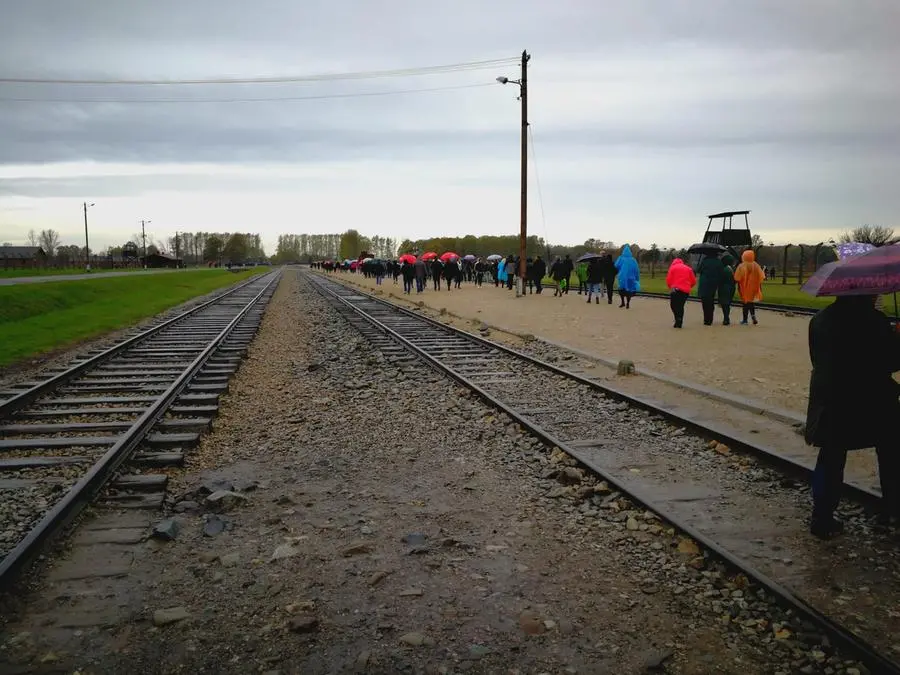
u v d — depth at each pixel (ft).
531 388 35.94
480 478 21.56
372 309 94.58
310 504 19.19
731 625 12.92
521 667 11.58
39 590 14.11
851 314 15.79
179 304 112.06
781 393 32.83
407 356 47.44
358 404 32.45
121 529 17.17
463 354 48.21
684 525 16.74
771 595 13.65
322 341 58.08
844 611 13.19
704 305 61.77
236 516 18.28
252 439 26.21
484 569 15.23
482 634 12.58
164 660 11.73
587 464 21.65
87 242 277.23
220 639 12.37
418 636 12.39
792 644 12.20
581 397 33.37
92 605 13.52
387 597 13.92
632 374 39.34
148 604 13.57
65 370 40.19
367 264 247.91
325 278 270.87
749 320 66.18
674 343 50.88
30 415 29.30
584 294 111.34
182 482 21.03
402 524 17.78
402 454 24.16
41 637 12.37
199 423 27.27
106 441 24.77
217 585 14.39
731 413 29.71
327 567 15.25
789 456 22.98
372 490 20.39
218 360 45.68
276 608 13.46
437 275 134.41
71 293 102.47
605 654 11.97
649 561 15.64
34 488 20.13
